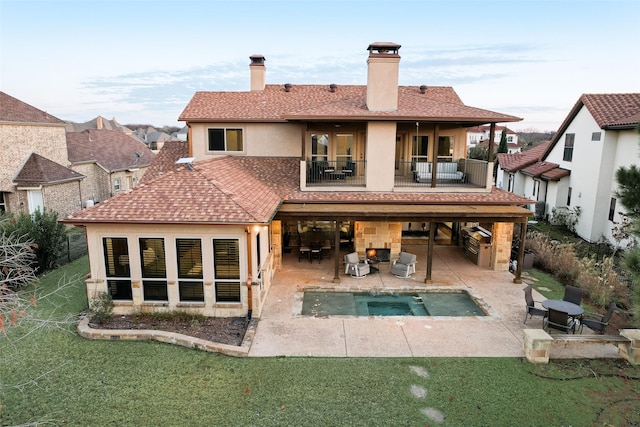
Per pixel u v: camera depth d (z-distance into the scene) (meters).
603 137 20.61
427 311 12.25
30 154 24.97
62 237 17.02
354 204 15.14
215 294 11.29
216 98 20.39
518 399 7.55
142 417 6.89
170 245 11.00
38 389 7.65
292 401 7.41
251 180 15.55
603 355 9.26
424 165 17.98
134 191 11.83
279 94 20.91
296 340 9.95
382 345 9.72
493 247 16.17
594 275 13.98
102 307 10.75
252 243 11.02
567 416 7.07
